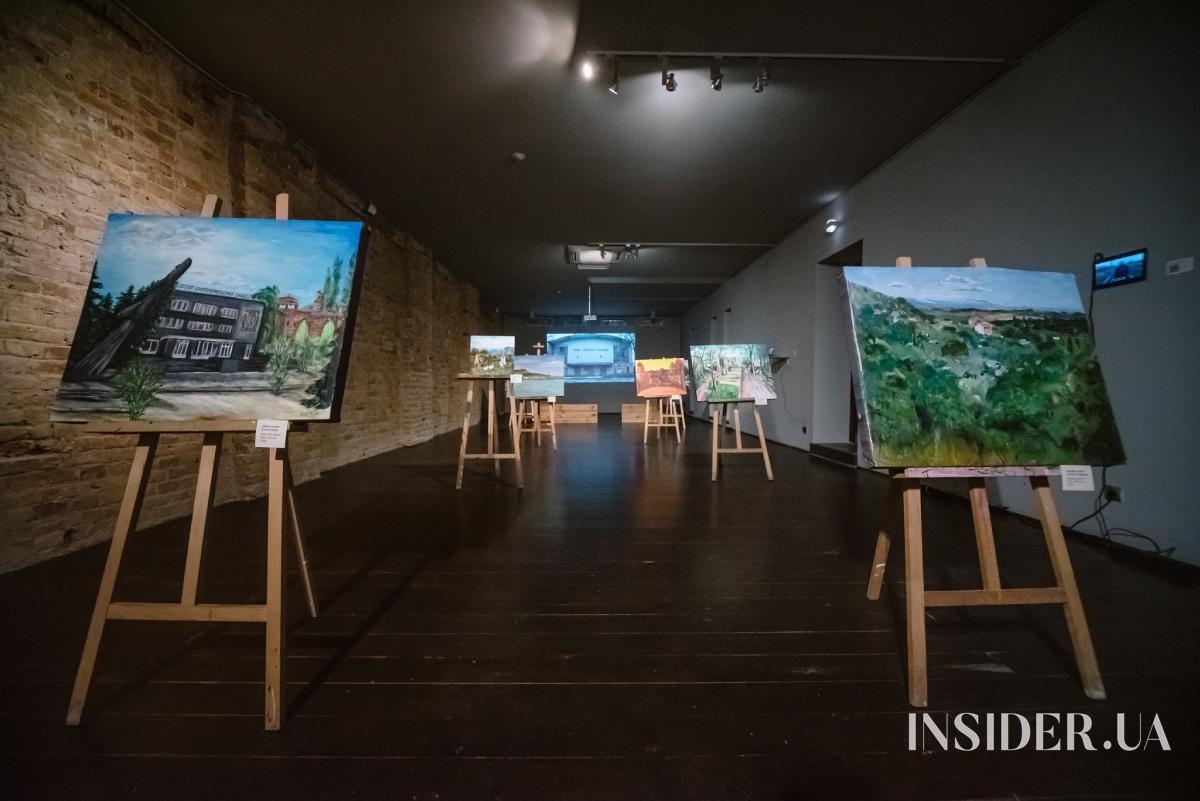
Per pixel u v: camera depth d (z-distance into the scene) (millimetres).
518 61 3344
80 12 2607
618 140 4398
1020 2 2787
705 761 1184
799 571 2391
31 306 2404
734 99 3768
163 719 1331
